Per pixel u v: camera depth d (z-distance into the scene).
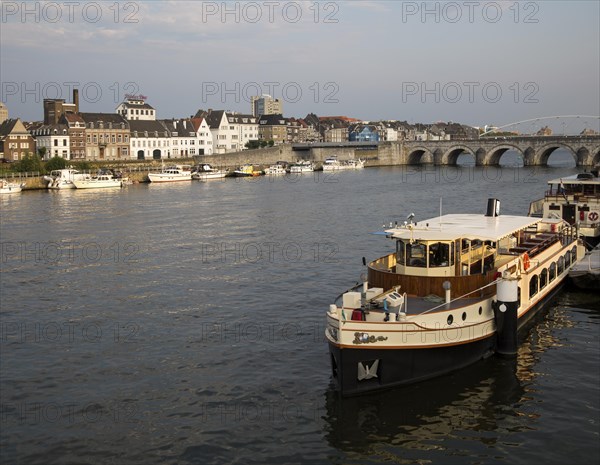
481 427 20.09
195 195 101.75
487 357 25.23
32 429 20.39
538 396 22.09
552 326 29.45
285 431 20.11
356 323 21.56
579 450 18.62
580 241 40.25
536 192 93.75
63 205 87.06
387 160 198.88
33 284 39.06
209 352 26.86
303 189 110.50
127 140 164.62
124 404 22.12
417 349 22.50
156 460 18.61
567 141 162.62
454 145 185.38
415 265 25.44
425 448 19.03
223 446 19.30
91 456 18.84
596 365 24.77
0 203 90.75
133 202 90.75
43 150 145.38
